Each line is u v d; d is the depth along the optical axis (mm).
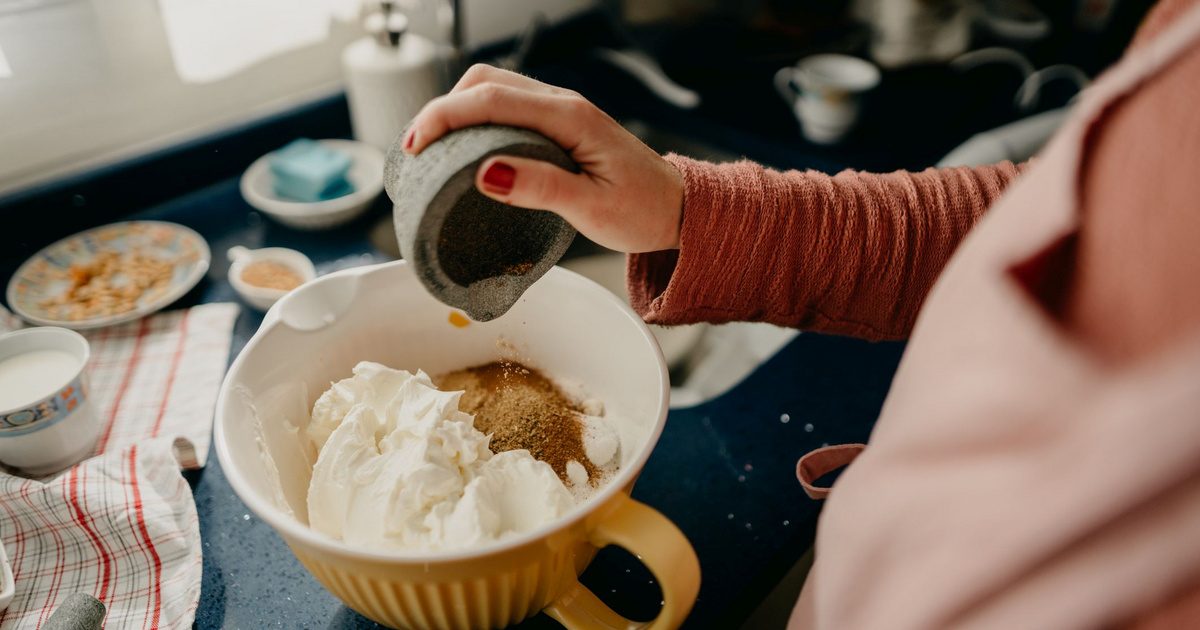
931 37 1263
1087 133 224
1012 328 217
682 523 542
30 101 802
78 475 517
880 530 256
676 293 500
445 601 376
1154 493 184
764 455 599
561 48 1236
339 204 836
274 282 743
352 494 419
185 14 871
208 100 938
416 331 552
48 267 766
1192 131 192
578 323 535
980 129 1113
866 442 611
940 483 235
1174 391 180
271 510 357
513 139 393
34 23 772
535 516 419
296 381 488
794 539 535
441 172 372
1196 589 189
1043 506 202
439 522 399
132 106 877
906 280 497
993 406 219
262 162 910
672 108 1131
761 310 519
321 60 1026
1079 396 203
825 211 485
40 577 490
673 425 625
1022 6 1382
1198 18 196
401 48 906
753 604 514
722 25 1185
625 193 453
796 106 1088
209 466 580
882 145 1061
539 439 501
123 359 678
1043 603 206
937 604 225
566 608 425
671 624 351
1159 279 196
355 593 383
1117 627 199
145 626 459
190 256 792
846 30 1240
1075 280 225
